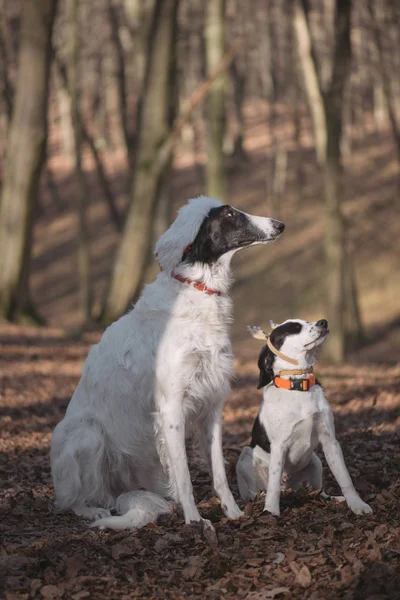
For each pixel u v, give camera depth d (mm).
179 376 4922
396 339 22938
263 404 5141
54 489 5344
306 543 4270
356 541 4211
